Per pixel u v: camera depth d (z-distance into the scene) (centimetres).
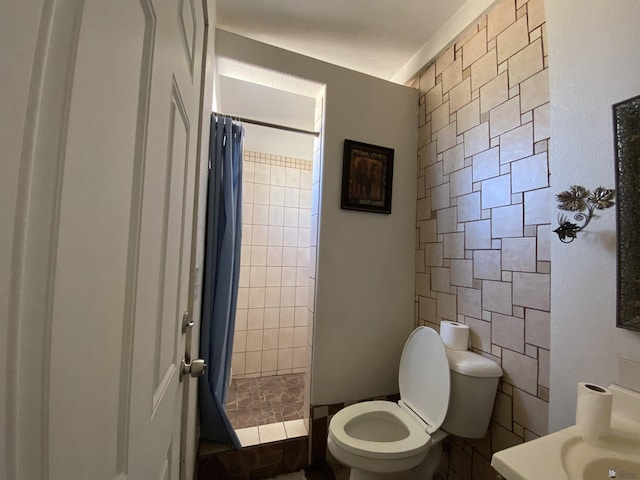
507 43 124
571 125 95
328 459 157
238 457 147
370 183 169
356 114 169
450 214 153
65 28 25
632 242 79
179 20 60
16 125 20
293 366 285
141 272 44
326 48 175
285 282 287
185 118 70
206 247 156
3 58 18
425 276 170
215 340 156
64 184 25
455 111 152
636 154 79
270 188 286
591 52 91
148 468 51
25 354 22
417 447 112
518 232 116
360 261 168
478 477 127
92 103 29
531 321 110
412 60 184
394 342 172
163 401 60
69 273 27
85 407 30
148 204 45
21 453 22
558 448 67
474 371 118
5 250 20
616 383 81
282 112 218
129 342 41
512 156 120
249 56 148
